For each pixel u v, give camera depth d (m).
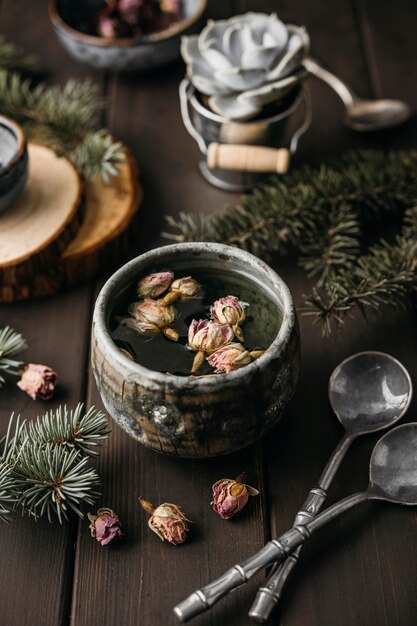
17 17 0.83
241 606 0.48
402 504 0.51
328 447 0.54
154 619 0.48
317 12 0.83
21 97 0.71
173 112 0.74
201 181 0.69
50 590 0.49
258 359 0.48
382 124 0.72
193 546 0.50
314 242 0.62
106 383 0.49
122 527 0.50
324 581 0.49
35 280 0.61
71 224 0.62
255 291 0.53
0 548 0.50
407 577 0.49
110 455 0.54
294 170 0.69
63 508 0.49
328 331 0.56
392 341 0.59
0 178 0.60
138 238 0.65
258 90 0.62
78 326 0.60
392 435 0.52
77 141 0.68
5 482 0.49
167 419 0.48
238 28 0.64
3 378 0.57
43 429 0.52
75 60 0.79
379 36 0.80
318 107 0.74
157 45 0.74
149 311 0.51
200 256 0.53
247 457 0.53
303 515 0.49
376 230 0.65
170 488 0.52
